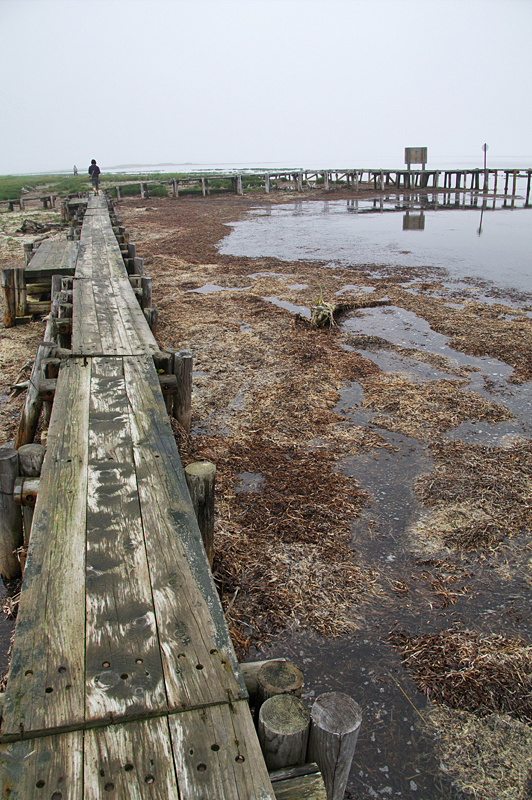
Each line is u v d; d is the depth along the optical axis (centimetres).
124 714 189
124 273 906
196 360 820
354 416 647
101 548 275
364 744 280
